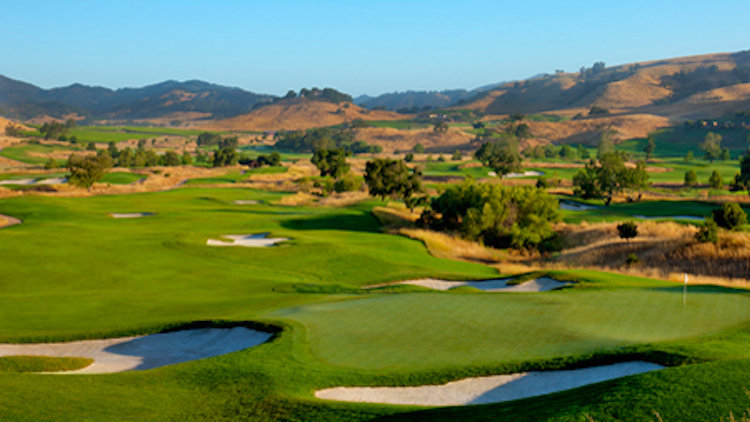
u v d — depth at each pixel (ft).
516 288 97.91
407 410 37.58
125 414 37.76
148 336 66.69
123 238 146.20
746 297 76.38
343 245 142.72
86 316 77.10
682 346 48.52
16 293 95.04
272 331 62.69
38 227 162.71
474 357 50.29
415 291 92.53
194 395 42.19
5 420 35.47
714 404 31.22
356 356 51.83
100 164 326.85
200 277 110.32
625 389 34.71
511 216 188.55
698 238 148.25
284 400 40.32
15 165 621.72
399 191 253.65
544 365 46.96
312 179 424.46
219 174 490.90
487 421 33.12
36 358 55.47
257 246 144.77
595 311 67.72
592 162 331.36
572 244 195.62
